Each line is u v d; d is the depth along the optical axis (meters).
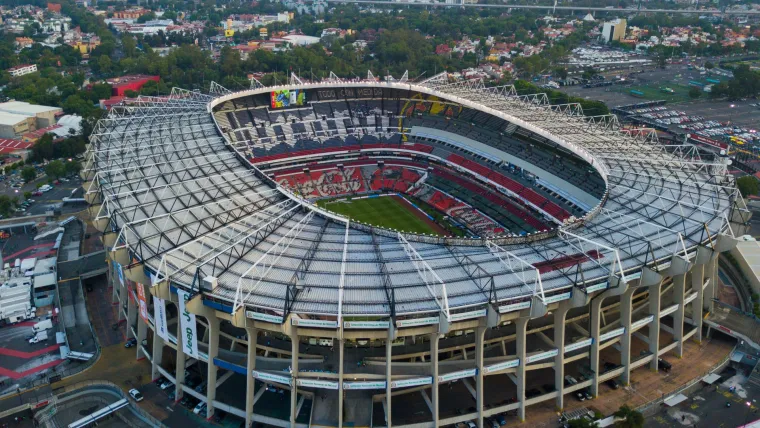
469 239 131.62
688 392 132.00
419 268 120.19
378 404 121.69
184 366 125.75
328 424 113.56
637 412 115.94
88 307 165.25
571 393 130.00
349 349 124.25
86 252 195.00
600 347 130.25
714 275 151.38
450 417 116.94
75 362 142.50
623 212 150.62
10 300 165.62
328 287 113.00
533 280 116.56
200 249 127.75
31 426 123.69
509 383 130.25
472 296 111.19
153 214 142.12
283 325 103.88
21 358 144.50
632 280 123.88
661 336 147.62
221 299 109.44
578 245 132.38
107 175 165.00
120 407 124.50
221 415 123.25
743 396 130.62
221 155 182.88
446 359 123.56
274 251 126.31
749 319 152.12
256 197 155.00
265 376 113.94
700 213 148.12
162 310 123.25
